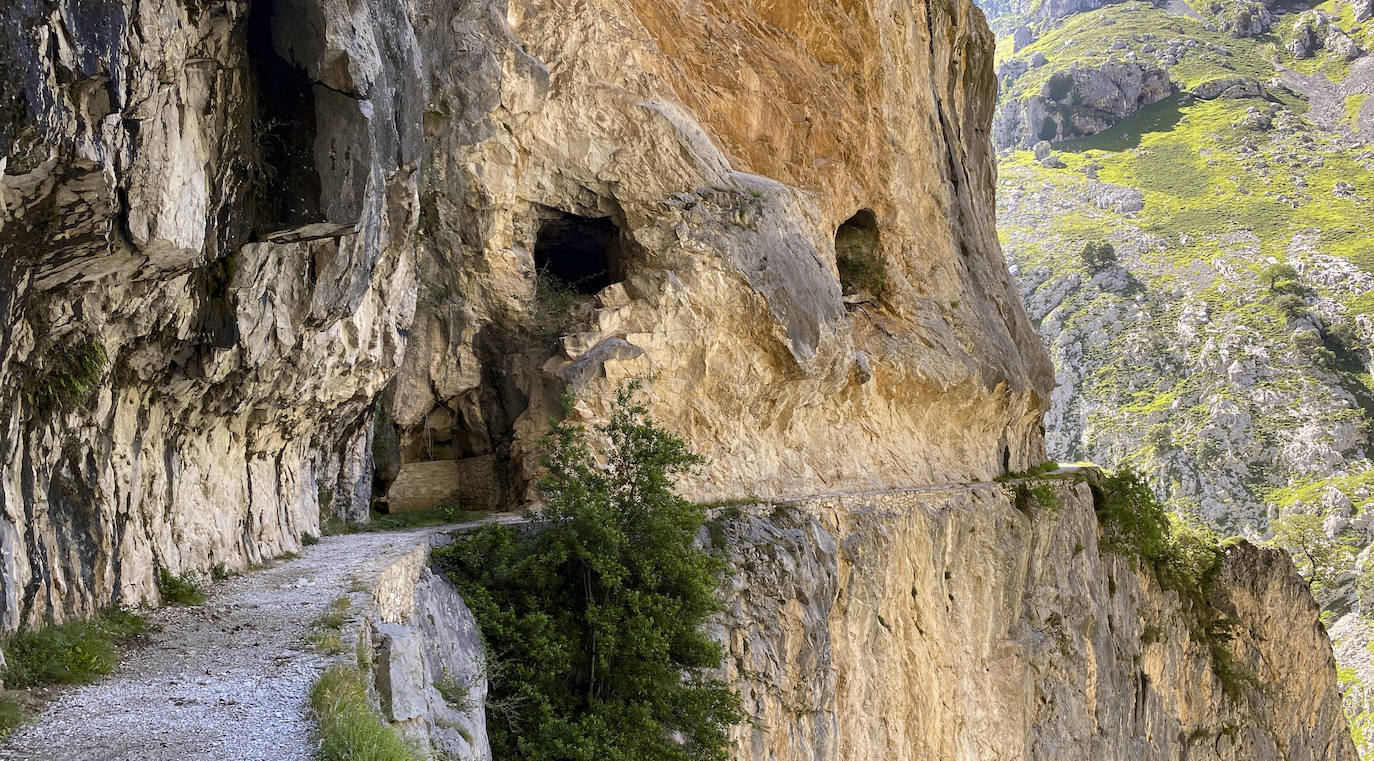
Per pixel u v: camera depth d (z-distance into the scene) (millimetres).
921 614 28000
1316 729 51469
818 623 22594
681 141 24500
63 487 9570
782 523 23250
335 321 15109
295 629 9883
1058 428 123062
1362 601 89938
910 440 31281
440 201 22625
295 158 12203
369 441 21375
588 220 24859
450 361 23297
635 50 25328
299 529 17094
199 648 9188
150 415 11656
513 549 17859
